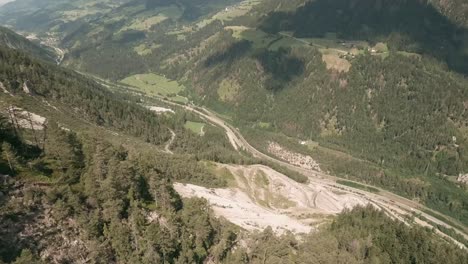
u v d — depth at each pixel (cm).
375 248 10581
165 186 10112
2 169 8325
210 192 15162
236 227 11400
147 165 10725
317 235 10288
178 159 16888
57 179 8662
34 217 7625
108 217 8381
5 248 6900
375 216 13100
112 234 8119
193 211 10000
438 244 11781
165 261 8362
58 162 9438
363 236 11200
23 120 14312
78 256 7619
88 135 10862
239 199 15738
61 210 7875
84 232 7969
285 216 14638
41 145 10581
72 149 9494
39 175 8688
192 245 9250
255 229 11306
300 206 17125
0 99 16800
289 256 9381
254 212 14150
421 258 10962
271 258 9112
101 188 8594
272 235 10062
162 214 9569
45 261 7106
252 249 9650
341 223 12531
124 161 9456
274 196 17800
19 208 7575
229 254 9444
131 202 9000
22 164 8838
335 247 9644
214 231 9944
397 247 10938
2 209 7325
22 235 7238
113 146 10631
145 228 8575
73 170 8969
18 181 8206
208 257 9412
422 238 11612
